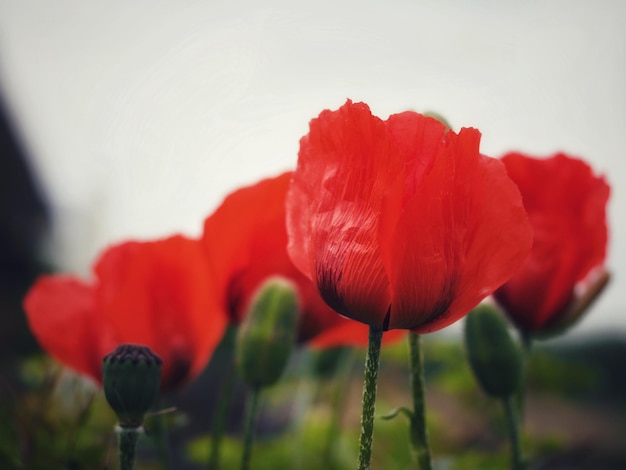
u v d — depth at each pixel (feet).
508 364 1.11
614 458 3.01
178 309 1.20
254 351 1.15
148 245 1.19
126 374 0.90
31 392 1.50
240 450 1.68
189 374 1.22
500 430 1.87
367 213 0.84
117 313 1.19
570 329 1.25
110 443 1.12
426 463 0.96
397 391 2.31
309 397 1.67
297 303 1.17
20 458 1.30
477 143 0.82
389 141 0.82
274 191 1.15
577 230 1.21
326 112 0.88
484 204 0.84
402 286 0.83
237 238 1.17
